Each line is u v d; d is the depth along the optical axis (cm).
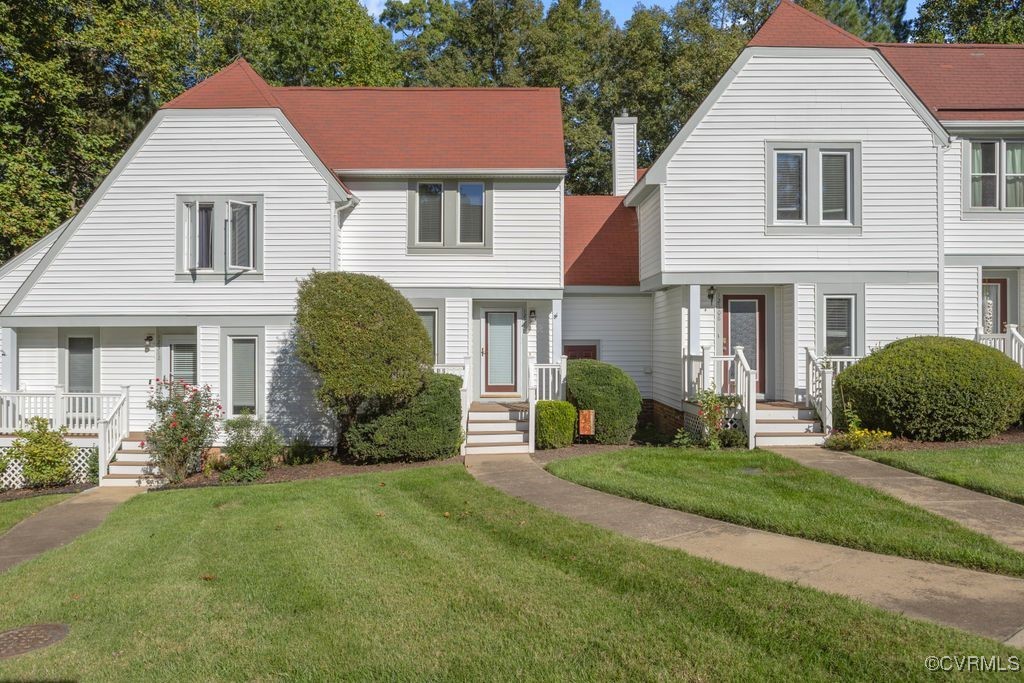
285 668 520
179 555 819
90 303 1577
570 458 1313
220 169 1570
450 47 3728
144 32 2355
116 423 1480
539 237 1678
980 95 1670
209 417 1434
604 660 511
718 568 684
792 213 1562
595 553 742
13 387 1591
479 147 1719
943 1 3052
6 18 2014
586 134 3506
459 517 928
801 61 1552
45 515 1162
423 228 1684
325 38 3172
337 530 888
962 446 1239
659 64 3688
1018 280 1661
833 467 1127
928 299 1543
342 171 1639
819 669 484
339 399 1382
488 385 1758
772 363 1636
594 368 1498
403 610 613
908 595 611
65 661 545
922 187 1541
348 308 1323
